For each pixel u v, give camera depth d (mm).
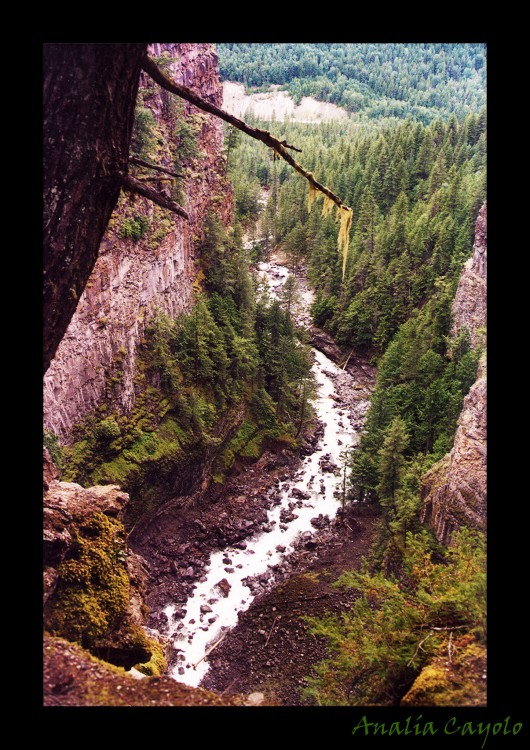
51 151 8242
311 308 90125
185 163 61156
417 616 11977
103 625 13930
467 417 33750
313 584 44344
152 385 53000
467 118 105438
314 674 34781
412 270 80438
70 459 43625
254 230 111500
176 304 59031
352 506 53656
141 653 14367
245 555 49062
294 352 68000
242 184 109500
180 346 56156
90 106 8234
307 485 58656
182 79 61844
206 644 39469
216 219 66688
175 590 44781
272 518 53844
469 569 12570
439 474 38344
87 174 8516
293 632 39125
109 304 47156
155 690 8922
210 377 57938
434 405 51469
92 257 9164
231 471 58938
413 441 52156
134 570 17375
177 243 58219
